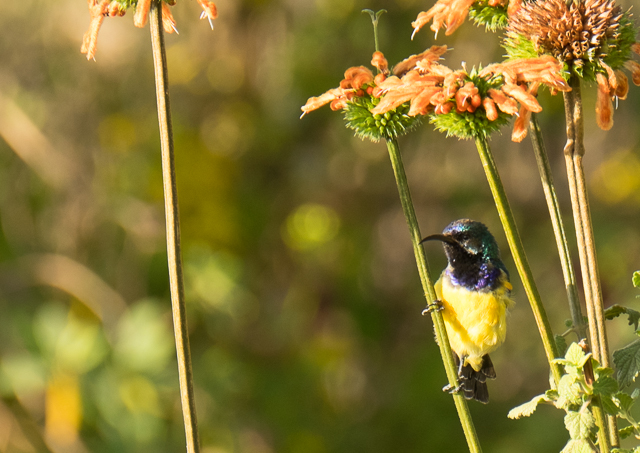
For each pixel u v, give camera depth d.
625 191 14.36
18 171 12.17
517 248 3.59
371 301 14.03
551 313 13.88
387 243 14.23
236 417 11.99
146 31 12.75
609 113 3.74
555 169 13.87
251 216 13.49
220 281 12.12
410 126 4.25
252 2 13.37
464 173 14.01
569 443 3.34
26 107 12.15
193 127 13.52
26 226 11.98
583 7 3.67
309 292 13.94
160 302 12.16
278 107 13.66
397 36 13.30
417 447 12.87
